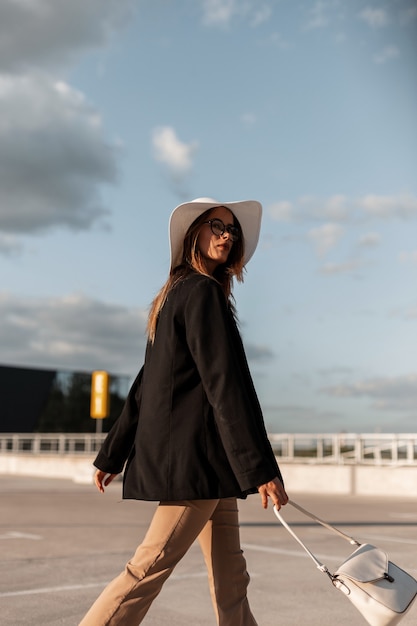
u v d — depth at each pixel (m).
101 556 7.02
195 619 4.48
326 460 20.00
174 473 2.64
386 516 11.80
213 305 2.70
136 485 2.71
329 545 8.02
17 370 47.03
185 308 2.73
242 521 10.74
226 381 2.58
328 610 4.78
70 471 28.81
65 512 12.09
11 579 5.77
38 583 5.60
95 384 28.91
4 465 32.50
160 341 2.78
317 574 6.14
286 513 12.40
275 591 5.41
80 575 5.96
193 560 6.78
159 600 5.03
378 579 2.59
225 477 2.64
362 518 11.41
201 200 3.03
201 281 2.77
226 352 2.62
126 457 3.10
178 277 2.90
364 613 2.60
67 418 48.09
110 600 2.67
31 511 12.23
